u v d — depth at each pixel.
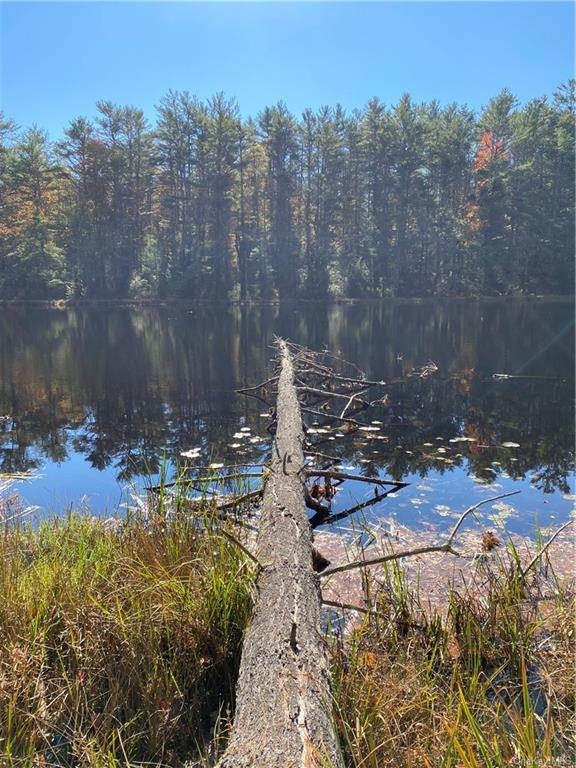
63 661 1.87
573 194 32.62
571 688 1.78
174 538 2.69
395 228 34.59
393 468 4.77
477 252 32.66
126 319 21.81
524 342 13.98
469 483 4.34
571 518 3.61
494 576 2.54
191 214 32.91
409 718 1.61
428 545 3.20
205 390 8.37
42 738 1.62
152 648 1.92
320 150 33.00
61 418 6.72
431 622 2.18
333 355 11.63
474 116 35.00
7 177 29.94
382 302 30.97
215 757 1.57
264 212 34.75
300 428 4.48
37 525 3.43
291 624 1.68
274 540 2.33
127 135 31.95
